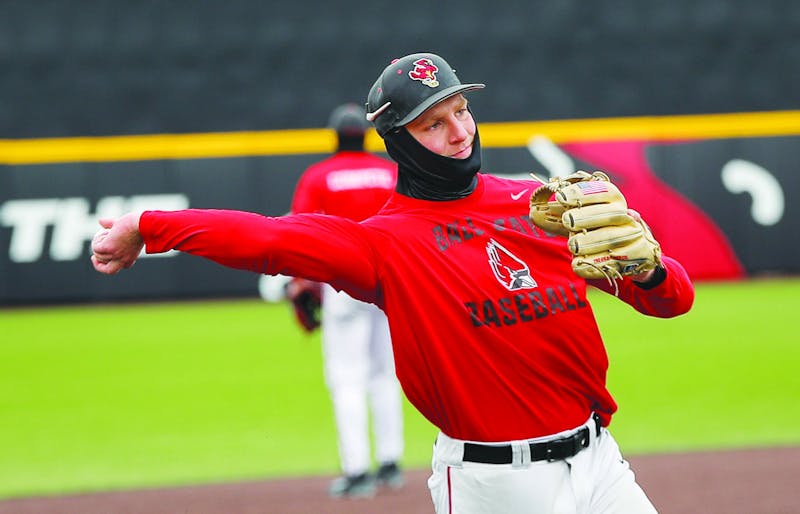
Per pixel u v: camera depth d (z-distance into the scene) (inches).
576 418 389.1
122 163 1926.7
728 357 1350.9
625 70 2041.1
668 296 386.3
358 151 813.2
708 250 1969.7
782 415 1059.3
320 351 1461.6
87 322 1756.9
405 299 374.0
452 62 2025.1
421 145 376.2
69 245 1908.2
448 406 381.1
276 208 1947.6
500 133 1959.9
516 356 376.8
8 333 1674.5
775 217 1971.0
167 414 1138.0
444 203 383.9
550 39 2028.8
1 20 1964.8
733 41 2044.8
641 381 1237.7
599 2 2031.3
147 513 776.9
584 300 390.6
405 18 2022.6
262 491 831.1
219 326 1681.8
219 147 1941.4
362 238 372.5
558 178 373.4
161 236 359.3
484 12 2027.6
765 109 2052.2
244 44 1999.3
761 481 815.1
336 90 2017.7
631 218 365.7
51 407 1187.9
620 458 411.5
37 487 870.4
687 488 802.8
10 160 1910.7
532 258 387.5
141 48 1983.3
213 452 977.5
